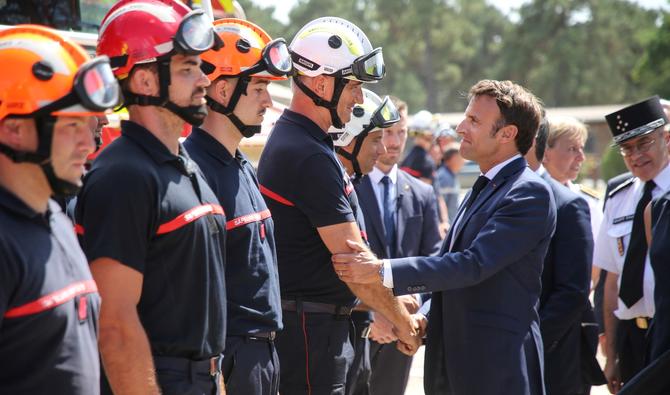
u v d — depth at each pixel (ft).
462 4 202.49
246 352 10.30
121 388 8.41
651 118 15.74
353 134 14.39
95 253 8.38
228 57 10.46
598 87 189.37
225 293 9.48
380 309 12.60
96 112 7.39
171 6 9.23
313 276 12.31
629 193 17.16
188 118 9.04
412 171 31.09
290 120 12.32
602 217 18.97
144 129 8.90
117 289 8.37
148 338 8.79
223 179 10.40
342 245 11.98
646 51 156.35
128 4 9.09
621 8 195.11
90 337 7.74
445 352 12.55
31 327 7.15
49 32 7.52
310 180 11.88
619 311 16.38
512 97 12.30
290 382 12.41
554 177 18.07
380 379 16.44
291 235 12.22
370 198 16.93
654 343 13.37
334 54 12.14
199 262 8.98
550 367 14.53
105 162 8.65
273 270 10.76
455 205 38.75
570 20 194.70
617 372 17.17
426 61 193.06
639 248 15.85
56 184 7.47
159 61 8.79
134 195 8.46
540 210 12.09
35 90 7.20
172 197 8.76
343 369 12.62
